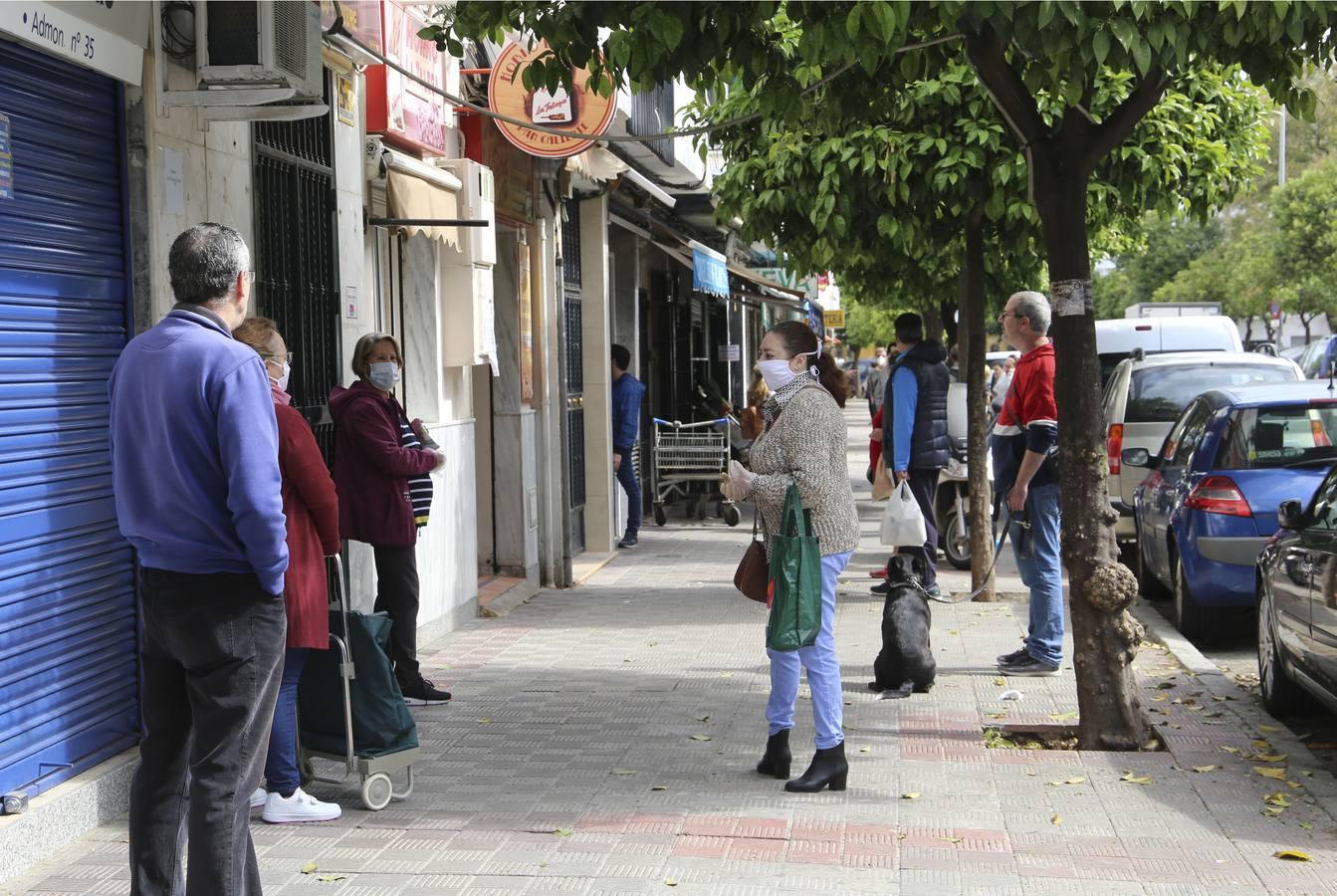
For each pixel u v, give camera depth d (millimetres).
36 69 5430
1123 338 18609
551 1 6430
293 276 7590
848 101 7582
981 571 11336
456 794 6219
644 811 5949
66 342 5637
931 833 5656
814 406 6148
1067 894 4996
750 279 21234
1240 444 9891
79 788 5543
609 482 14930
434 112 9922
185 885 4629
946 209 10758
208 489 4199
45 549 5480
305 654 5852
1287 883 5082
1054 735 7191
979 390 11266
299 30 6164
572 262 14453
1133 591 6887
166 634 4254
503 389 12141
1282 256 52531
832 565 6215
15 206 5293
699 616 11008
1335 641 6707
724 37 6254
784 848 5477
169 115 6172
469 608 10828
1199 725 7359
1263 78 6688
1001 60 6840
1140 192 10547
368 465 7664
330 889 5059
